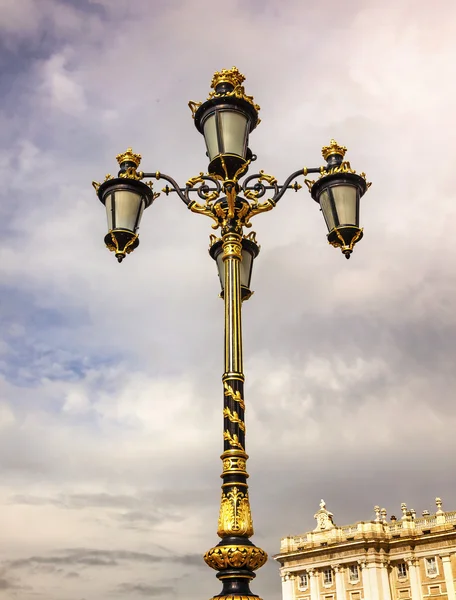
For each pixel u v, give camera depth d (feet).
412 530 237.66
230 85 28.58
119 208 28.68
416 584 230.89
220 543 21.77
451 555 226.38
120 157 29.68
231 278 26.18
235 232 27.04
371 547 237.45
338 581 242.58
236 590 20.95
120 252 28.66
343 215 29.14
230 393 24.12
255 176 28.89
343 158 30.58
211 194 27.99
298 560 258.98
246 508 22.40
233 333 25.14
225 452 23.20
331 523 254.47
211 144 27.66
